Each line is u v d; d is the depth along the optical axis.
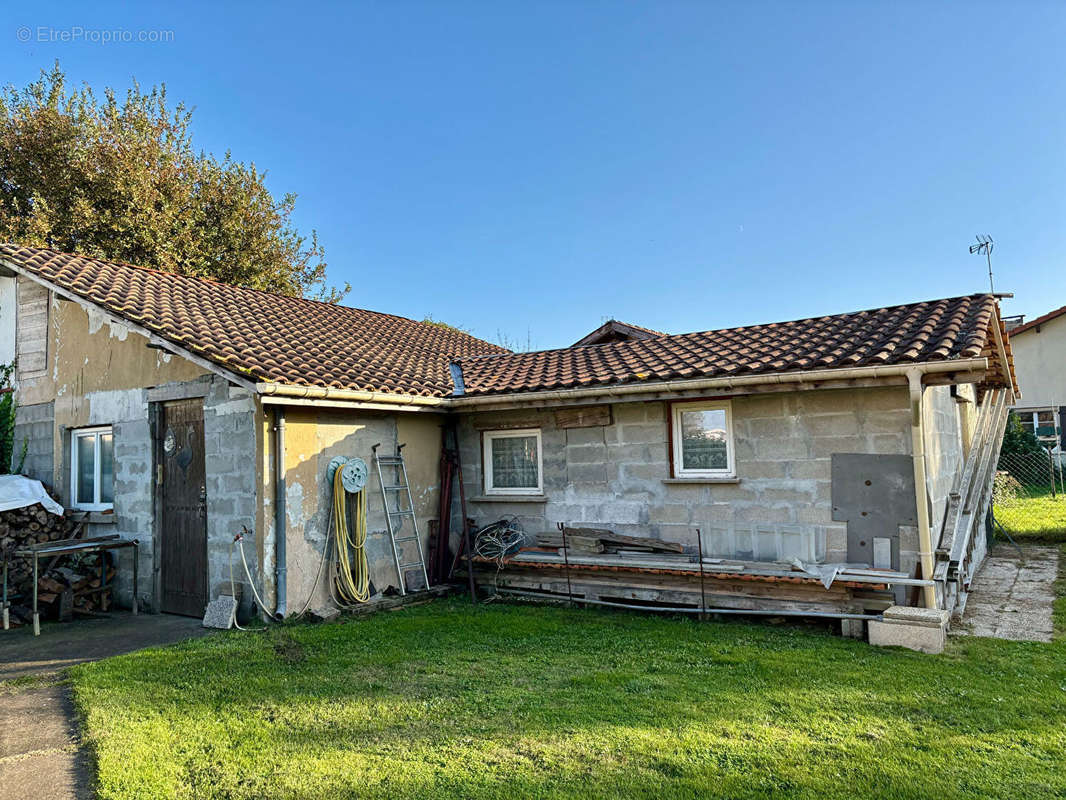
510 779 3.75
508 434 9.84
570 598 8.64
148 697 5.16
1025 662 5.84
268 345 8.82
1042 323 23.84
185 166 22.11
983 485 10.80
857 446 7.40
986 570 10.62
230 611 7.50
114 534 9.16
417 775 3.82
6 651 6.78
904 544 7.12
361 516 8.50
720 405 8.28
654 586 8.20
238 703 5.03
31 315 10.73
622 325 13.72
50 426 10.20
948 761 3.89
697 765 3.88
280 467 7.71
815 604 7.26
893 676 5.45
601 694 5.12
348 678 5.60
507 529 9.48
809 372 7.13
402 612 8.27
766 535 7.84
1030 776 3.71
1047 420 24.09
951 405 9.93
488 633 7.17
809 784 3.65
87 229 19.19
